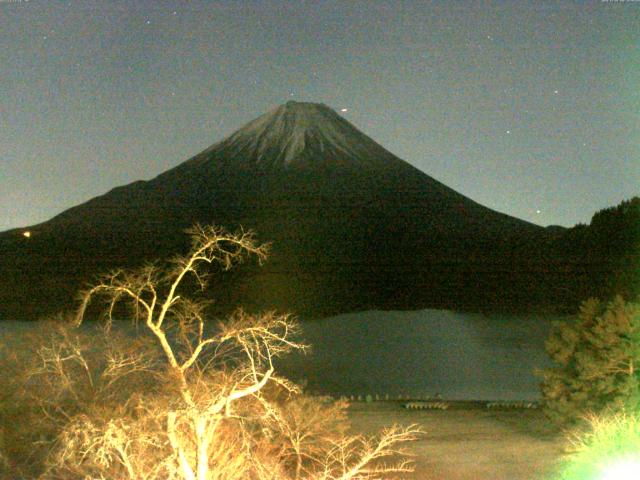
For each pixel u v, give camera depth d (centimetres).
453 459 1460
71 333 1280
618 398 1691
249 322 953
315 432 1166
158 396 956
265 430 965
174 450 809
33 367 1252
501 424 2072
